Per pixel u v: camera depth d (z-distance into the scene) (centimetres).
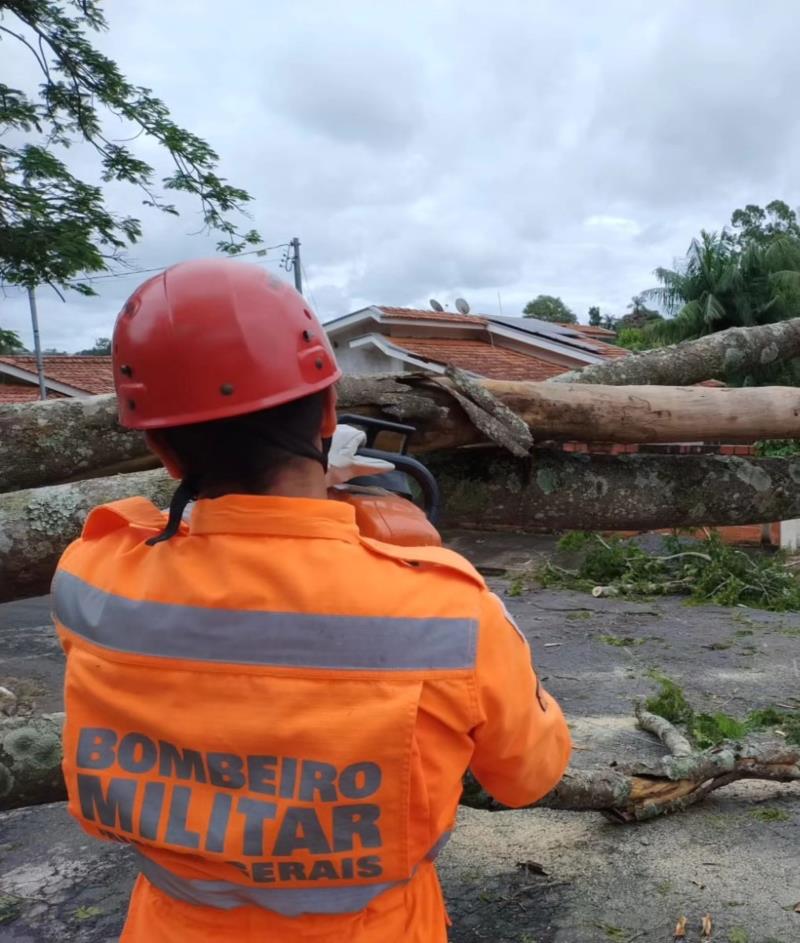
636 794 306
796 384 1531
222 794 105
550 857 297
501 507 362
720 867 288
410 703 101
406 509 139
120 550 122
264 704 103
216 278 118
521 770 117
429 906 121
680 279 1969
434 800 106
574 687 517
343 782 102
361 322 1727
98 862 308
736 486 389
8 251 1058
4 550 317
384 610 104
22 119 1055
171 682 107
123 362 121
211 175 1153
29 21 1077
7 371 2086
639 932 256
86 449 340
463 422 336
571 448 425
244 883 108
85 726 114
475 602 108
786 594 772
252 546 108
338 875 105
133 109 1114
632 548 920
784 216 2641
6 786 237
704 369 454
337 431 145
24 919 274
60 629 122
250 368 112
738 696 498
